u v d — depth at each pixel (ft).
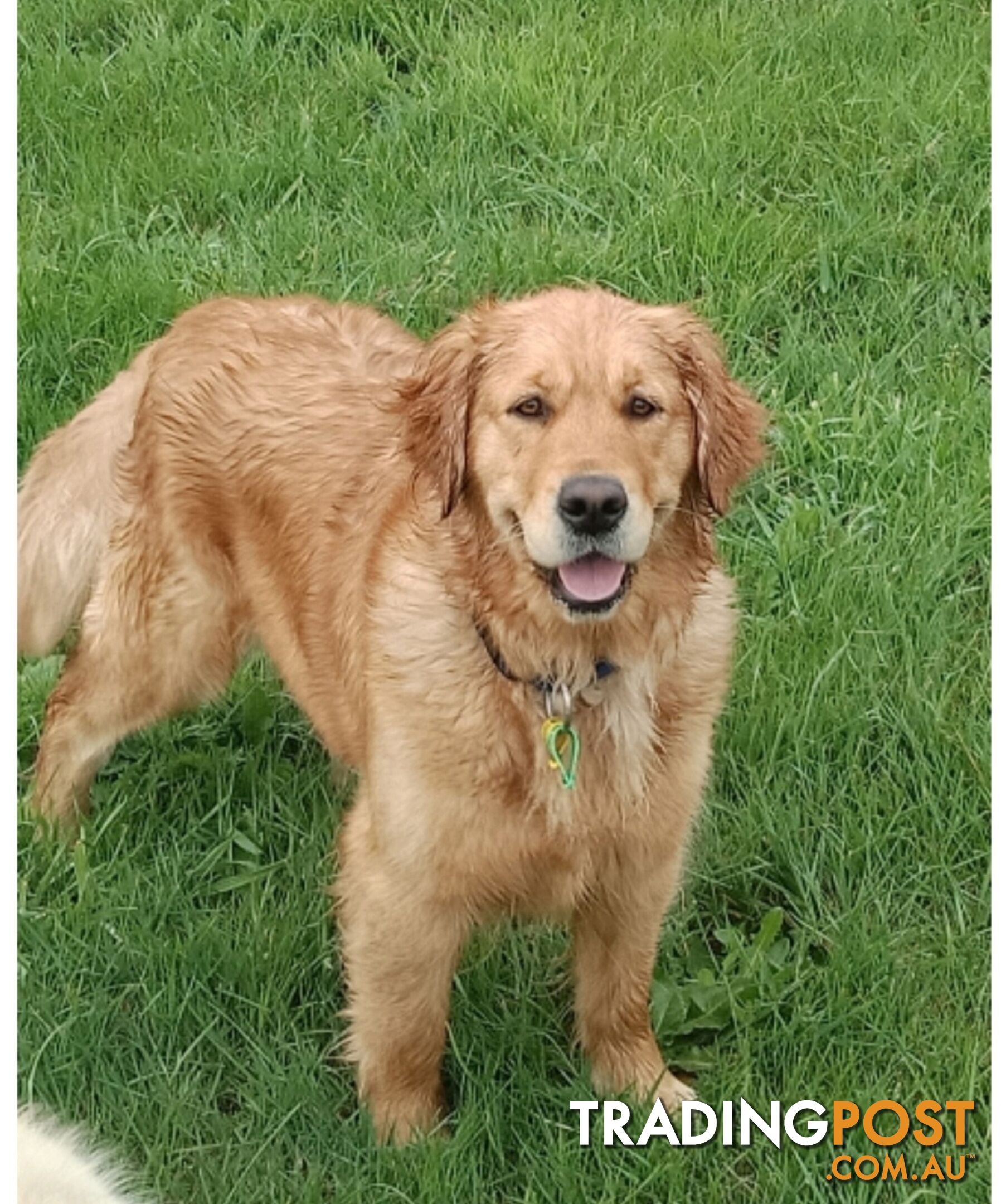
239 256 7.73
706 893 5.55
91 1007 5.03
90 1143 4.75
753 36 8.84
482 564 4.45
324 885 5.47
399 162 8.18
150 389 5.64
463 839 4.52
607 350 4.33
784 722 5.74
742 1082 4.90
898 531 6.45
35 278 7.43
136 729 5.84
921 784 5.62
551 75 8.50
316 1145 4.81
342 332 5.54
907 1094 4.93
